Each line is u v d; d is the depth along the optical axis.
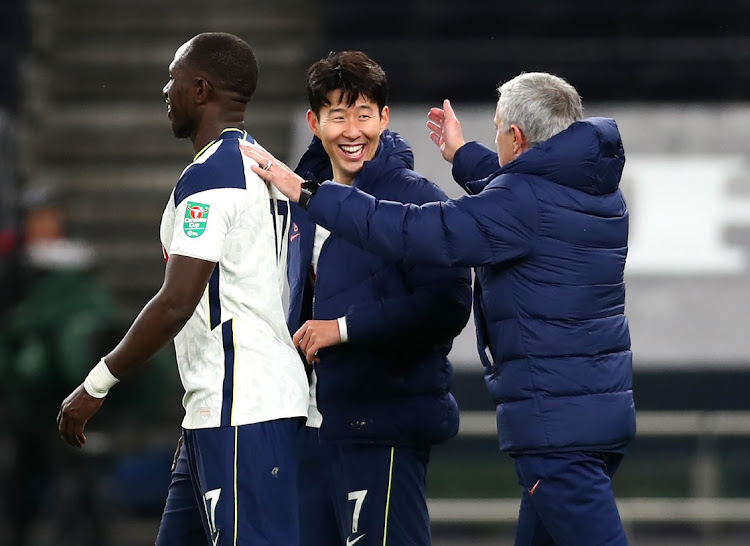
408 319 13.92
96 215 34.69
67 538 24.80
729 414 26.47
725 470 29.39
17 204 27.11
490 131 30.28
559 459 13.44
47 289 23.56
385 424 14.22
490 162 14.97
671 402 28.22
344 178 14.69
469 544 27.80
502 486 29.83
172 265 12.10
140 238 34.56
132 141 36.22
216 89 12.76
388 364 14.20
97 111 36.72
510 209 13.24
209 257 12.10
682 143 30.00
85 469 25.00
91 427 25.23
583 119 13.84
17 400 23.70
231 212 12.27
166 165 36.03
